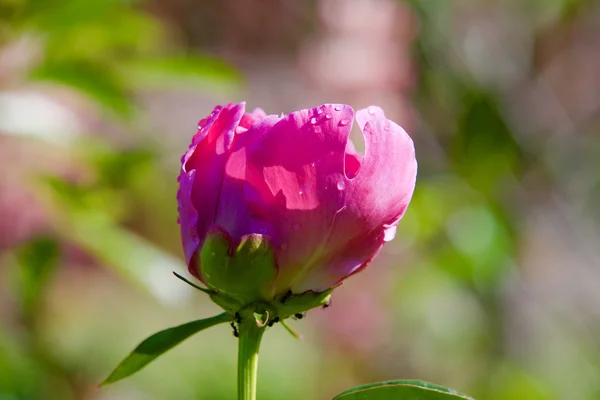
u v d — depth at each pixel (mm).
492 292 1388
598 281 1707
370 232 613
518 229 1406
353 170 613
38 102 919
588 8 1512
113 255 865
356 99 1508
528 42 1489
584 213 1522
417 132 1414
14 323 1101
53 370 1112
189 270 618
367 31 1515
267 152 602
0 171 999
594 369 1521
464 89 1400
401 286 1430
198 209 611
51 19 872
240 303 616
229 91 1039
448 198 1260
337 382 1664
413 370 1578
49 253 892
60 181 876
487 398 1371
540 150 1446
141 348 637
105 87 865
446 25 1447
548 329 1505
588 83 1562
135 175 929
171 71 931
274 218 607
